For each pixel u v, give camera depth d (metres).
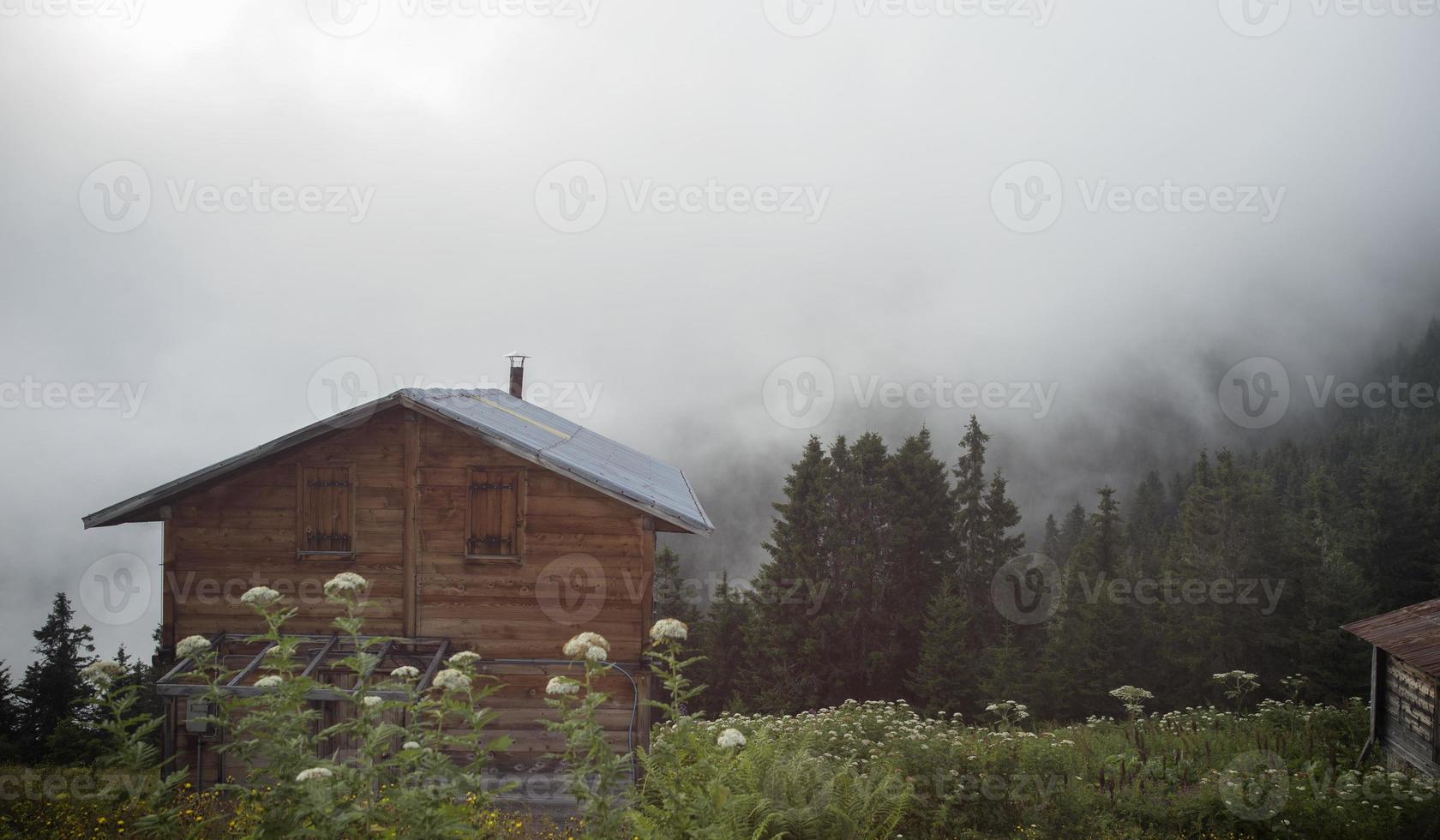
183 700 13.45
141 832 7.22
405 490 14.38
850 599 46.44
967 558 50.38
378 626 14.21
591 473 14.14
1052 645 38.28
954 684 39.66
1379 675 15.69
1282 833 11.06
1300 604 36.50
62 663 33.41
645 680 14.08
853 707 17.16
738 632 49.22
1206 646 36.75
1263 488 39.50
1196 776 13.85
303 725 6.22
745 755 8.62
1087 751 15.89
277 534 14.34
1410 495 46.19
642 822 6.71
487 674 14.12
